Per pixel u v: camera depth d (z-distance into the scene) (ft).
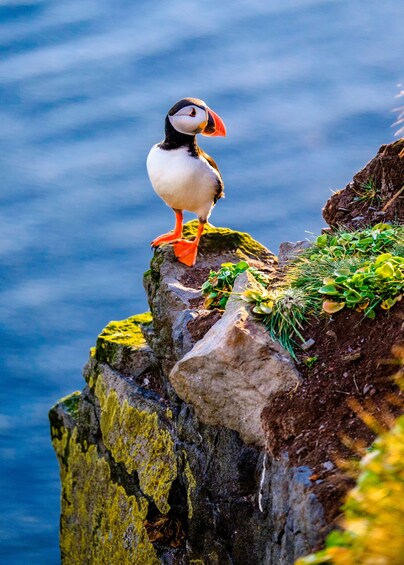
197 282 36.06
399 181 36.55
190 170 35.81
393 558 20.07
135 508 35.94
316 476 26.27
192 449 31.81
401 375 27.53
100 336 38.73
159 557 34.42
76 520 40.65
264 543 28.40
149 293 36.68
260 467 28.96
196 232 38.63
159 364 35.83
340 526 24.57
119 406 36.83
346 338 29.63
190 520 31.83
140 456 35.60
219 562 30.53
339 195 38.22
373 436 26.71
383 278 30.14
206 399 30.17
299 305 30.55
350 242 34.09
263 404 29.07
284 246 37.81
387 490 21.48
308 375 29.12
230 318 30.60
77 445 40.60
